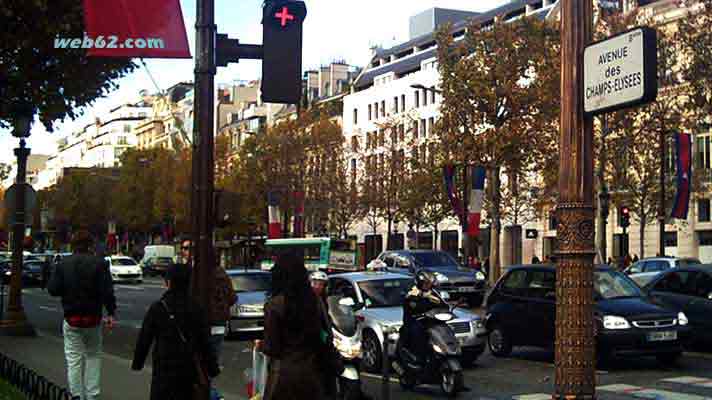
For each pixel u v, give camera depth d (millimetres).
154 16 11164
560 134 6609
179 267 7344
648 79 5930
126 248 99250
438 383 12500
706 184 49906
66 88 18516
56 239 96125
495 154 39719
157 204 81188
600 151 41656
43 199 97562
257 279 22781
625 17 41156
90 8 11172
